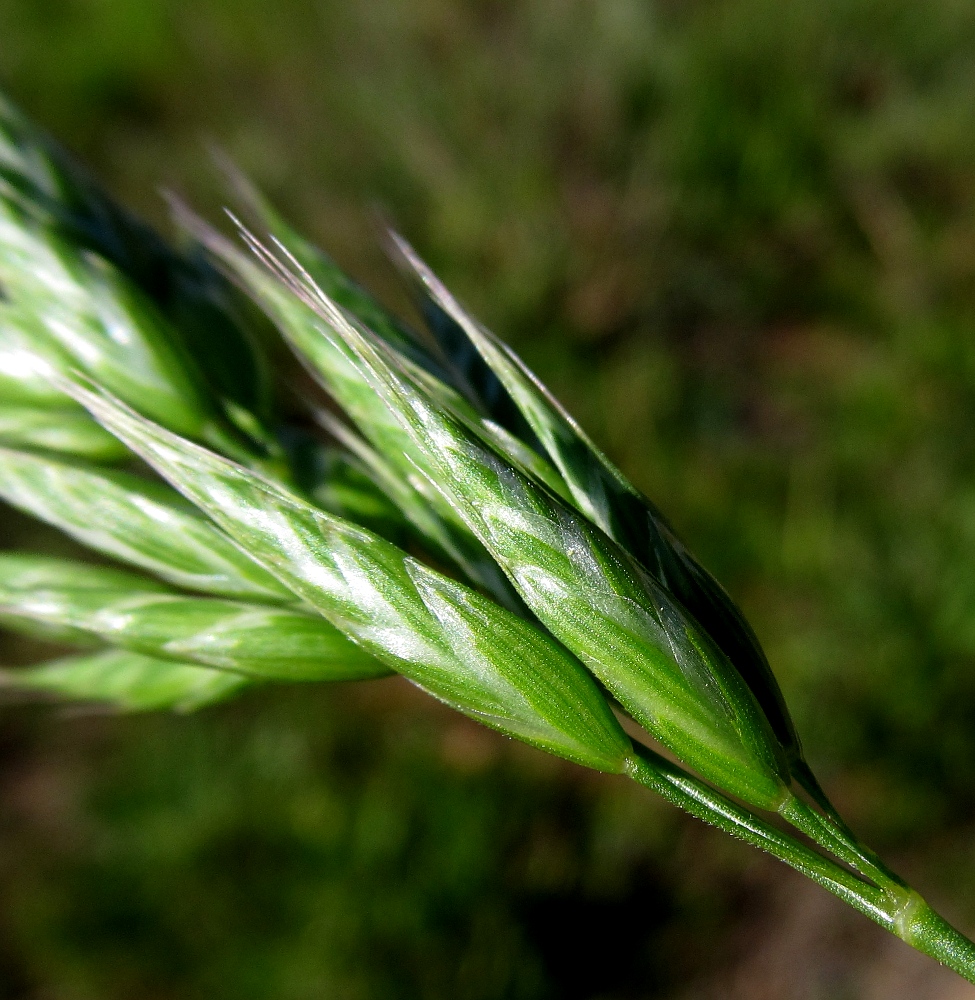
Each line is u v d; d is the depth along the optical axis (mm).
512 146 172
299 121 187
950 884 118
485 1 186
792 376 151
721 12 169
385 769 140
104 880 141
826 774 125
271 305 45
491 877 131
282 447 46
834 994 118
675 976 125
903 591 128
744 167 159
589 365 155
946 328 143
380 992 126
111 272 47
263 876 136
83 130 197
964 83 158
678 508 143
